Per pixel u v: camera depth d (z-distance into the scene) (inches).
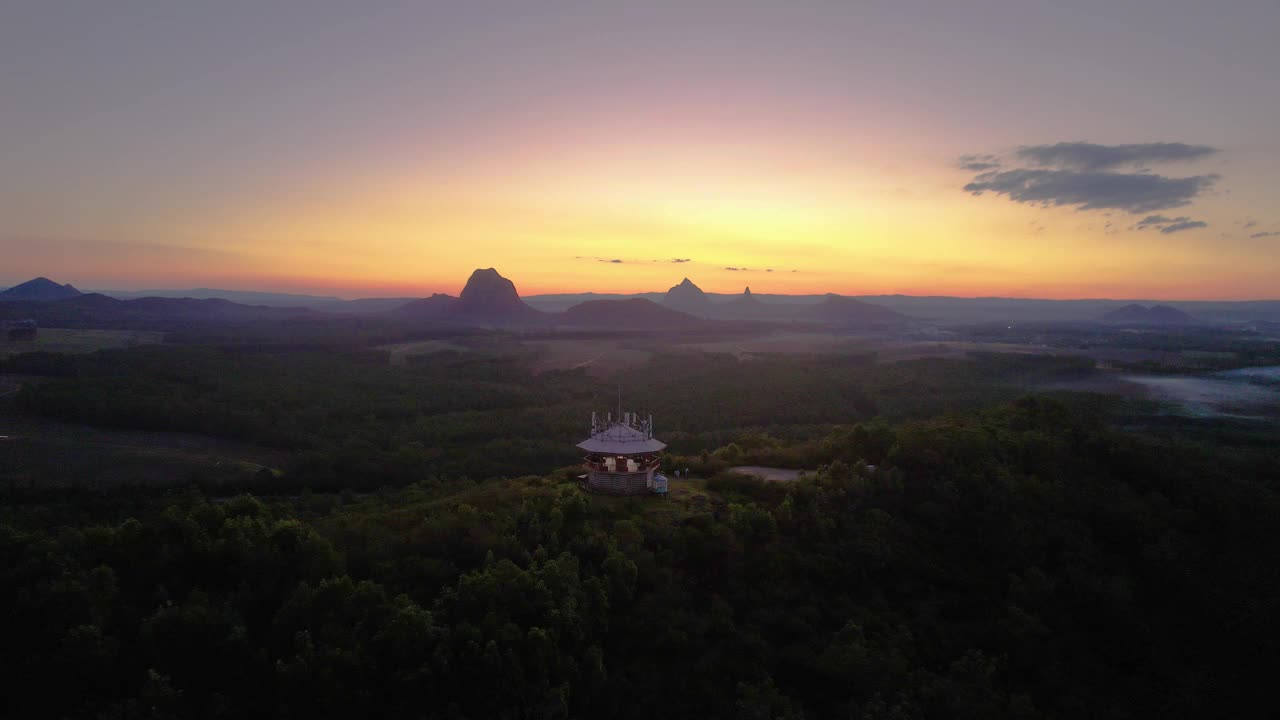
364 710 1448.1
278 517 2760.8
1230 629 2085.4
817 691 1797.5
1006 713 1736.0
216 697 1430.9
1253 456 3393.2
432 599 1774.1
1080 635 2074.3
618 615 1843.0
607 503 2299.5
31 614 1478.8
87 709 1355.8
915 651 1911.9
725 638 1860.2
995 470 2522.1
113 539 1729.8
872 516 2320.4
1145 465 2721.5
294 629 1589.6
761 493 2426.2
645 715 1678.2
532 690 1517.0
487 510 2220.7
